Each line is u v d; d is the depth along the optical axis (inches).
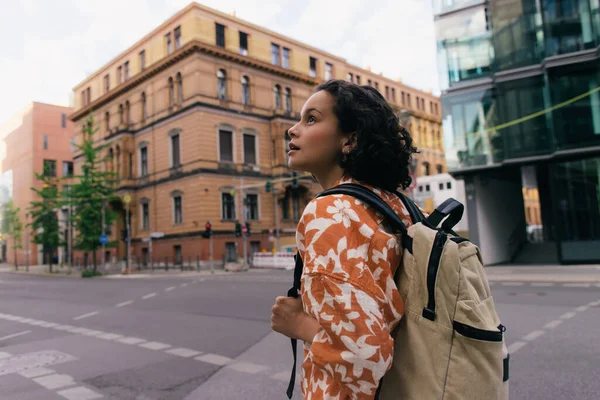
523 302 371.6
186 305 455.2
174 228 1346.0
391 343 36.0
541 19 731.4
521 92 749.3
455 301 38.0
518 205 1030.4
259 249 1379.2
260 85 1453.0
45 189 1571.1
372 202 42.0
